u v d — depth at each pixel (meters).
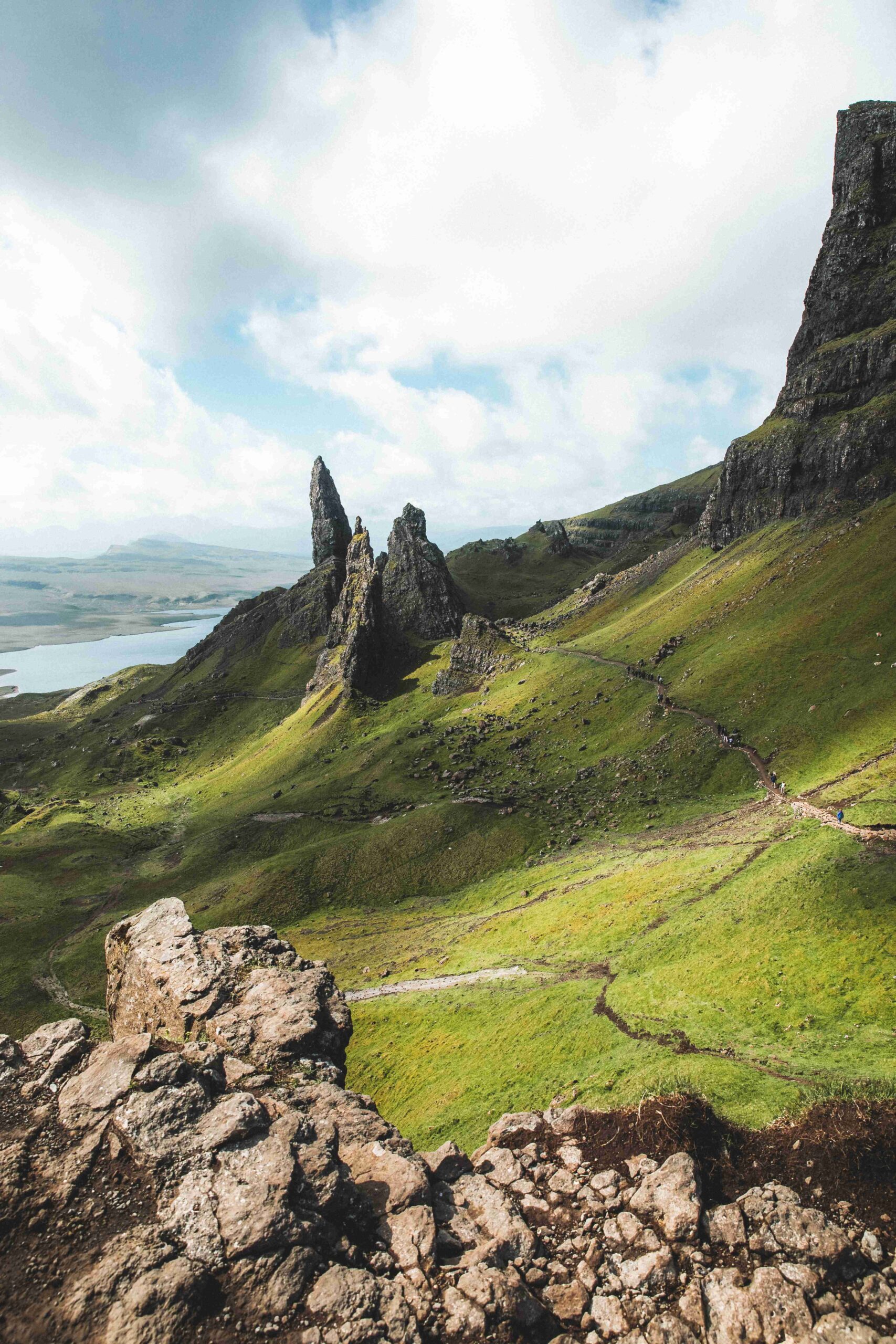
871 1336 15.41
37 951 150.50
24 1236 16.88
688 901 69.50
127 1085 20.94
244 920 136.50
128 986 32.78
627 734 156.00
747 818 97.62
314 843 162.88
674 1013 48.31
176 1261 16.00
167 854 198.00
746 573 198.50
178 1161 18.67
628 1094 36.84
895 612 132.50
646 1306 17.31
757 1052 38.62
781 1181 20.83
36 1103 21.05
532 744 179.75
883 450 181.38
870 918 50.38
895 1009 39.88
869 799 77.25
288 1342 14.75
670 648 188.00
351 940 116.00
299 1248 16.59
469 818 146.62
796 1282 16.95
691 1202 19.75
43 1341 14.49
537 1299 17.72
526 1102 43.47
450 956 88.31
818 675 130.88
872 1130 21.02
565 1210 21.14
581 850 119.38
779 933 54.06
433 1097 51.62
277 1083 24.47
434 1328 16.11
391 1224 19.16
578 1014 54.53
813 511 195.50
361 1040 67.94
